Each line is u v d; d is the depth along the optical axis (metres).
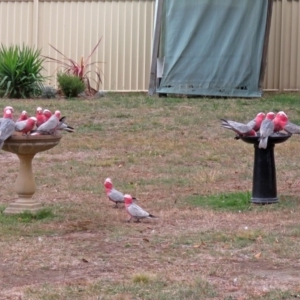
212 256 10.05
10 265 9.70
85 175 15.34
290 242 10.61
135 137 18.59
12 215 12.15
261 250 10.27
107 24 25.23
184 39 23.36
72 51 25.33
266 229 11.38
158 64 23.73
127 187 14.36
